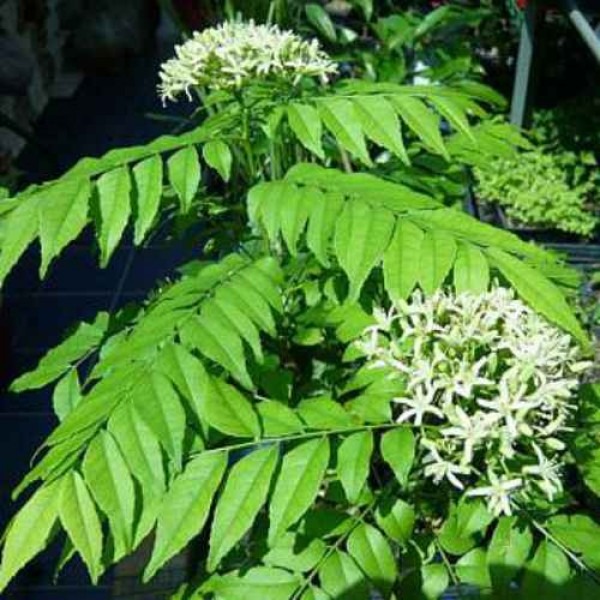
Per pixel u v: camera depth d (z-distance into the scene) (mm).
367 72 736
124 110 1231
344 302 300
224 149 280
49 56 1277
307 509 237
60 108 1231
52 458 219
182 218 389
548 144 844
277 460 235
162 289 361
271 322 258
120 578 444
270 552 253
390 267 242
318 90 327
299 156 411
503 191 785
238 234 406
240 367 244
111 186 260
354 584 245
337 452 248
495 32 1032
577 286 281
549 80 1001
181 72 333
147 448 218
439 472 246
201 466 233
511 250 251
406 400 252
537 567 244
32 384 327
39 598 506
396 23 759
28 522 212
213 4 864
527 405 241
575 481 369
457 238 248
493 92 401
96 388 234
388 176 389
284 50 326
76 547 209
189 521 224
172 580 432
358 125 277
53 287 827
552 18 968
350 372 329
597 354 545
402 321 266
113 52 1334
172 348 238
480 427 241
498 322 264
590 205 800
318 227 254
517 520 255
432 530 280
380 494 270
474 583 254
